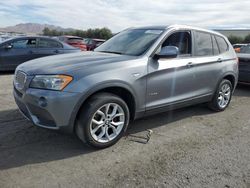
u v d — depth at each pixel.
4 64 8.91
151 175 3.01
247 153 3.65
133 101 3.79
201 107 5.87
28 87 3.36
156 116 5.08
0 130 4.08
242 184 2.90
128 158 3.39
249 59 7.58
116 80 3.47
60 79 3.18
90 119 3.36
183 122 4.85
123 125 3.73
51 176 2.93
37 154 3.40
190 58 4.56
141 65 3.79
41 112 3.25
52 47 9.85
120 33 5.03
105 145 3.59
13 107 5.21
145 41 4.21
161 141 3.95
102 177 2.94
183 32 4.57
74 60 3.68
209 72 4.96
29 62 3.89
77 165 3.18
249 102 6.63
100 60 3.65
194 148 3.75
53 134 4.00
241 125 4.81
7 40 9.09
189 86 4.59
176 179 2.95
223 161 3.39
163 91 4.14
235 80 5.79
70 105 3.20
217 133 4.38
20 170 3.02
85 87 3.23
